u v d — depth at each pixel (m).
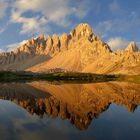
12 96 114.62
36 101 96.75
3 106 82.94
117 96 114.06
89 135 45.41
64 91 142.50
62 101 96.62
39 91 141.88
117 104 86.50
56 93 129.88
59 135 45.25
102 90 149.12
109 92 135.00
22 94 124.31
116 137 44.28
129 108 77.25
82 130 49.09
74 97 110.88
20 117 62.84
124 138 43.56
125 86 188.50
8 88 163.88
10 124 54.59
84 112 69.94
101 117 62.53
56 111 72.06
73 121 57.69
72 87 177.00
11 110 74.19
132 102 91.94
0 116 64.25
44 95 119.56
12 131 48.22
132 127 51.62
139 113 67.94
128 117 62.44
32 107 80.56
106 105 84.50
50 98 106.75
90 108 77.56
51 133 46.75
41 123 55.69
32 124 54.56
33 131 48.12
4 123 55.56
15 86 185.50
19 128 50.75
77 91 142.38
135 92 134.25
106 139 43.00
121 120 58.75
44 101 96.62
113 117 62.62
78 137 44.25
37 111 72.31
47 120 58.97
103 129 49.81
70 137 44.00
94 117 62.53
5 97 110.25
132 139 43.03
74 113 68.56
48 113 68.56
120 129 49.91
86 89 157.12
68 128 50.66
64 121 57.69
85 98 106.38
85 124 54.53
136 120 58.69
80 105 84.75
